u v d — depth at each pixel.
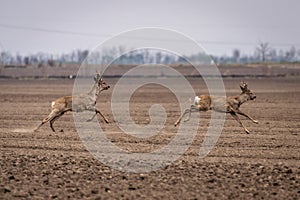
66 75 153.62
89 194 21.88
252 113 53.31
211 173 25.38
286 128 41.56
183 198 21.34
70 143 34.22
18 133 38.56
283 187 22.94
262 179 24.19
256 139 35.66
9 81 124.56
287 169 26.09
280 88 99.00
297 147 32.59
